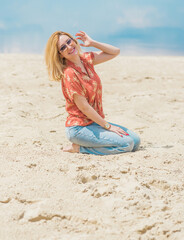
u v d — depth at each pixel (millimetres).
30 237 2355
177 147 4230
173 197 2826
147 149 4145
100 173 3217
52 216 2559
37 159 3494
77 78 3748
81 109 3811
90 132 3877
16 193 2795
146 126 5387
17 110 5922
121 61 12977
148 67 11742
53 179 3051
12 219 2516
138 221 2500
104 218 2531
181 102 7227
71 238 2346
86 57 3977
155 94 7750
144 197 2787
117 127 3949
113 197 2801
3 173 3141
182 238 2332
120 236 2367
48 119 5691
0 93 7320
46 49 3818
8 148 3867
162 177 3189
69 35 3844
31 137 4434
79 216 2541
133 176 3129
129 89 8461
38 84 8477
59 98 7250
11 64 11211
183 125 5582
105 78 9656
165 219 2520
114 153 3930
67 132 3984
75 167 3293
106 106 6816
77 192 2863
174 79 9719
